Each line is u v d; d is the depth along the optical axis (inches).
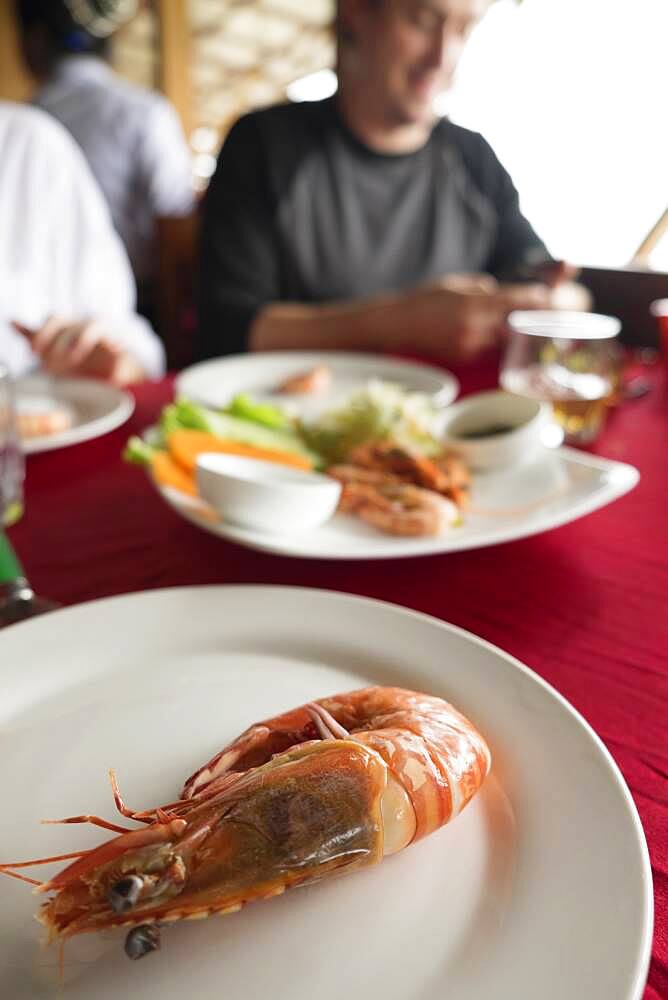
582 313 30.6
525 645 15.0
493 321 30.7
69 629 13.8
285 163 39.1
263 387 27.5
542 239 43.2
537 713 11.4
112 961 8.5
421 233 41.3
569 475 19.6
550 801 9.9
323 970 8.3
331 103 40.7
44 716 12.0
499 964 8.0
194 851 9.2
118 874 9.0
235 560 17.5
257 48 86.9
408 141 41.0
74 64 51.9
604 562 17.4
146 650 13.6
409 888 9.2
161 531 18.6
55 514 19.2
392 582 16.9
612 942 7.8
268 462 19.2
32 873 9.5
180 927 8.8
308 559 17.6
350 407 23.2
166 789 10.8
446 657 13.0
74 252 37.9
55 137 37.6
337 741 10.3
